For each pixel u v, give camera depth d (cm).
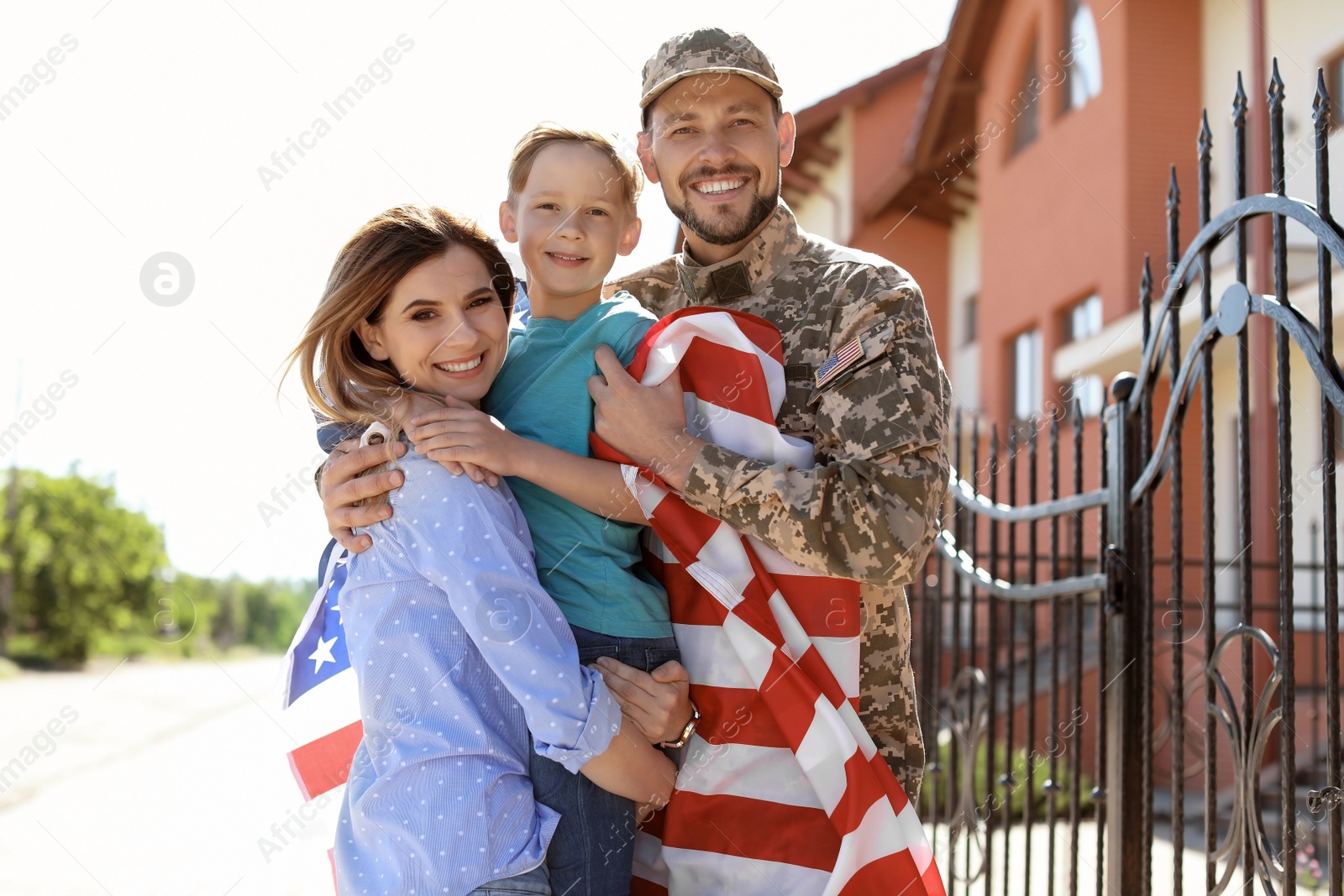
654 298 243
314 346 189
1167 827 602
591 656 185
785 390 206
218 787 864
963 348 1356
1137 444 286
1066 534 977
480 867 163
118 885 528
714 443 194
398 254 184
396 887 163
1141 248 914
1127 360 954
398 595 176
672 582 198
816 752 183
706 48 216
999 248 1184
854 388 193
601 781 175
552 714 167
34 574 3153
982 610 906
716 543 191
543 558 189
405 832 165
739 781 190
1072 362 1009
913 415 189
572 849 175
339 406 188
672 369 197
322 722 207
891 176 1300
